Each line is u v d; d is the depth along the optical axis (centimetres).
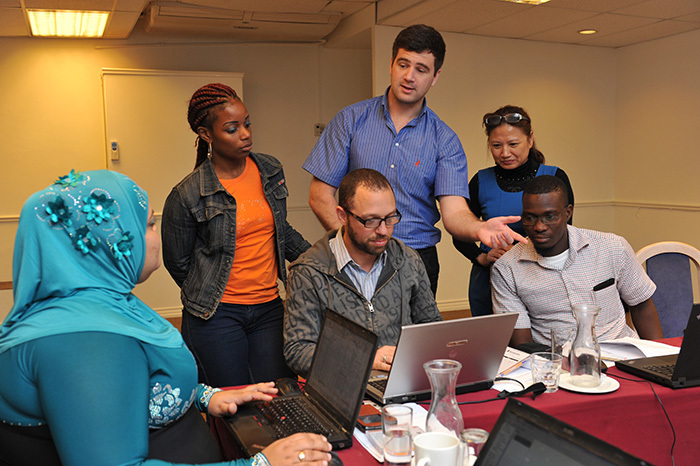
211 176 241
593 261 242
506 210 311
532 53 633
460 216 248
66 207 124
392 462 125
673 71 611
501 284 253
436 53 246
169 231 243
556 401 163
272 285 257
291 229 269
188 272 250
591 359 172
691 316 167
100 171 133
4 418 121
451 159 262
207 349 241
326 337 168
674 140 616
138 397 120
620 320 246
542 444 95
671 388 174
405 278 213
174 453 137
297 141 681
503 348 172
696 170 595
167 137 607
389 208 193
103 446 111
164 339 132
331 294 203
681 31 591
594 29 579
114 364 116
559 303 244
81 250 126
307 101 679
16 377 117
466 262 632
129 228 132
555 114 654
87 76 601
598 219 691
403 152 260
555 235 235
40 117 591
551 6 499
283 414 159
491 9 507
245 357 248
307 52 673
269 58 661
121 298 131
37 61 586
